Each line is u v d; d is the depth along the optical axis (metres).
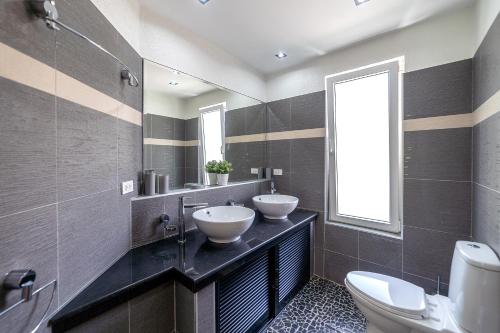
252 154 2.76
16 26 0.75
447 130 1.79
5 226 0.73
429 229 1.89
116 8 1.34
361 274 1.69
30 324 0.81
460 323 1.21
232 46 2.25
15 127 0.76
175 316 1.43
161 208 1.72
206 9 1.69
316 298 2.14
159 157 1.80
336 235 2.41
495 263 1.14
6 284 0.72
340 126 2.41
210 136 2.23
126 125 1.46
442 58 1.80
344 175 2.42
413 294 1.45
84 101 1.08
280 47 2.27
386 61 2.07
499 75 1.22
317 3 1.63
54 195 0.91
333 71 2.39
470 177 1.71
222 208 2.07
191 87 2.04
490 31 1.35
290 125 2.74
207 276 1.22
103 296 1.03
